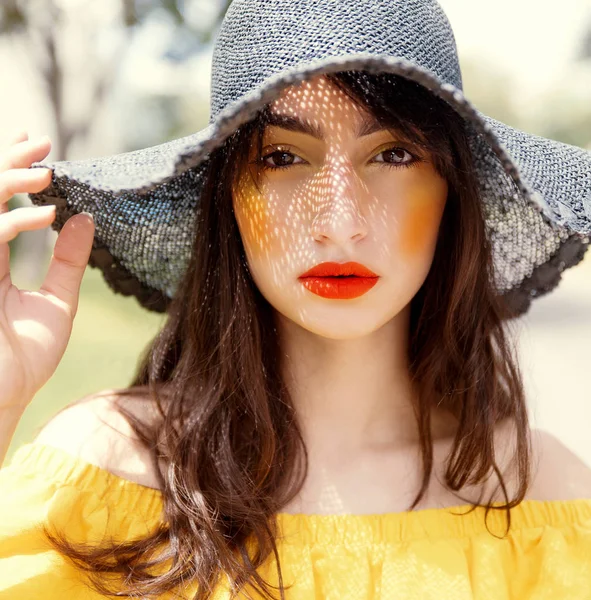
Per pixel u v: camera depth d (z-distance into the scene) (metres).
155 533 0.88
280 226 0.82
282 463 0.94
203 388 0.95
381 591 0.86
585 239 0.96
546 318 6.50
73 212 0.93
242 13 0.80
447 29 0.84
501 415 1.03
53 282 0.84
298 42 0.76
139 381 1.09
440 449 1.00
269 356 0.97
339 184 0.79
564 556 0.91
